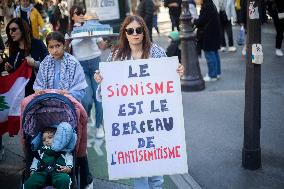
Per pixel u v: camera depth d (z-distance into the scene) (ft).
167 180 17.44
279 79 31.32
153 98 13.28
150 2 41.22
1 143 20.10
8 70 18.12
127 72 13.17
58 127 13.23
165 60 13.15
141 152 13.38
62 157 13.20
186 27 29.27
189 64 29.60
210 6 30.60
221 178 17.48
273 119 23.56
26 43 17.92
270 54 39.22
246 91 17.42
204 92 29.40
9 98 17.44
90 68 20.97
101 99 13.55
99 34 20.70
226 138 21.38
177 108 13.35
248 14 16.76
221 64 37.24
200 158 19.34
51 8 50.42
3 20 62.90
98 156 19.90
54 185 12.52
